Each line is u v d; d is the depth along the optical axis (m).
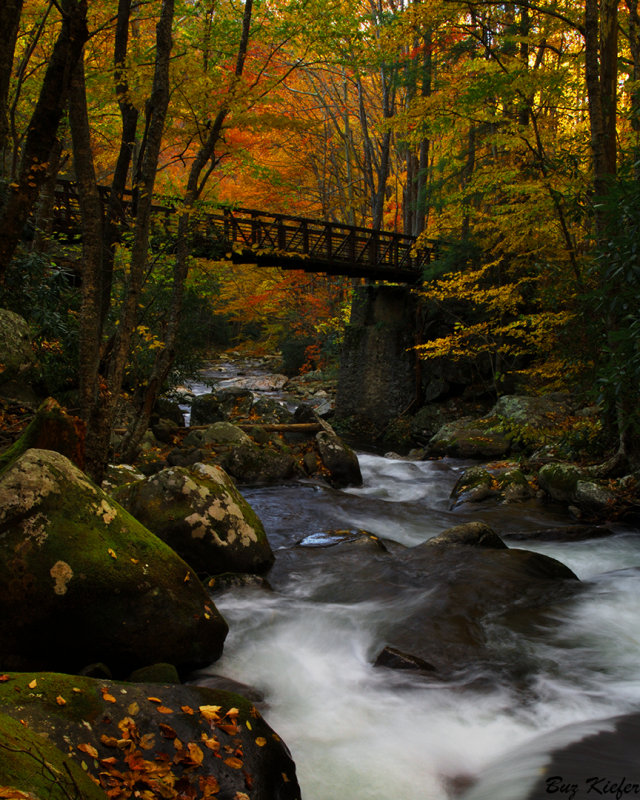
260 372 30.45
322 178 23.48
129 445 7.37
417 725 2.85
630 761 2.45
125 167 7.80
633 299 6.14
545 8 10.02
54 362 8.36
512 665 3.37
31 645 2.86
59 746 1.93
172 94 7.45
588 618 3.95
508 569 4.57
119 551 3.17
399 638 3.69
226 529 4.71
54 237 10.96
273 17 8.42
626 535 6.17
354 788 2.41
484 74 10.14
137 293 5.49
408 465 10.66
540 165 9.55
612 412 7.86
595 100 7.19
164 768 2.02
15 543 2.91
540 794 2.23
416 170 19.89
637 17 8.20
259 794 2.09
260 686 3.21
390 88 18.67
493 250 12.62
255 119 7.98
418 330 17.11
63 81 4.50
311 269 15.85
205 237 10.88
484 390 15.89
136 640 3.05
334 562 4.96
